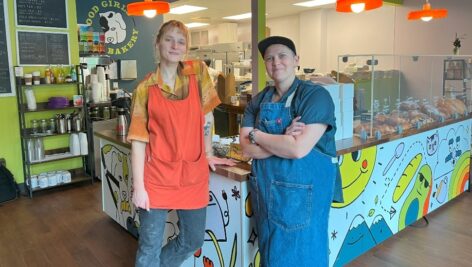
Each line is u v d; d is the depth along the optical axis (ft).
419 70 10.92
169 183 6.22
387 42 24.39
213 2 25.46
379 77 9.17
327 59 29.09
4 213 12.71
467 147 12.83
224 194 6.82
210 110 6.73
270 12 30.40
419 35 22.38
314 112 5.56
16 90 14.29
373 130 8.83
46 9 14.74
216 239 7.16
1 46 13.91
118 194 10.92
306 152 5.50
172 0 24.57
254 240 6.72
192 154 6.35
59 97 14.75
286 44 5.86
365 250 8.86
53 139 15.52
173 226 8.05
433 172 11.00
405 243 9.86
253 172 6.11
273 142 5.66
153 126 6.16
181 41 6.04
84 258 9.59
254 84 18.78
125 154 10.20
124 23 21.67
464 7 19.95
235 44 25.72
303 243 5.70
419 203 10.56
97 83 16.49
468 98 12.82
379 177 8.91
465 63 12.38
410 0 22.52
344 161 7.81
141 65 22.56
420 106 11.00
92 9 20.45
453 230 10.60
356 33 26.61
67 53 15.40
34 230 11.32
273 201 5.81
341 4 10.78
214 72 17.63
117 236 10.83
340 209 7.97
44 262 9.43
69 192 14.80
